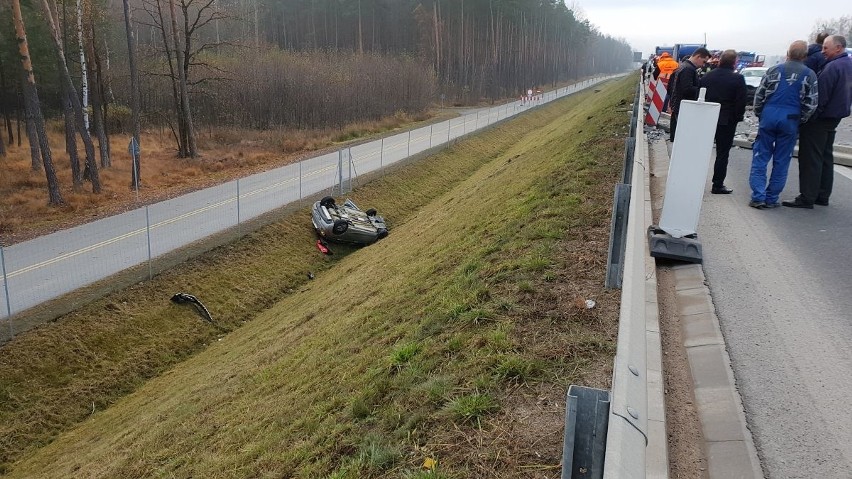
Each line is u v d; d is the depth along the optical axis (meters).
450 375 4.41
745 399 3.43
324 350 7.80
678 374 3.80
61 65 23.23
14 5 19.86
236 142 38.38
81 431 10.27
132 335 12.68
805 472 2.81
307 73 45.19
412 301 7.64
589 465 2.09
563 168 11.38
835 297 4.83
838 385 3.54
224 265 15.91
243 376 8.91
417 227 17.33
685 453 3.02
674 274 5.55
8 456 9.77
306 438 4.89
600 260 5.75
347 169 26.28
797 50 7.09
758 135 7.62
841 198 8.25
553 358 4.12
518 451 3.28
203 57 44.53
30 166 30.14
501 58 79.69
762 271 5.44
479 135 36.91
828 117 7.17
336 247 18.70
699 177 5.65
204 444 6.52
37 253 15.57
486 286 5.94
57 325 11.97
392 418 4.20
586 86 103.19
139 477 6.54
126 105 47.88
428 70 60.72
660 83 13.73
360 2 67.25
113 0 48.25
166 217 19.16
